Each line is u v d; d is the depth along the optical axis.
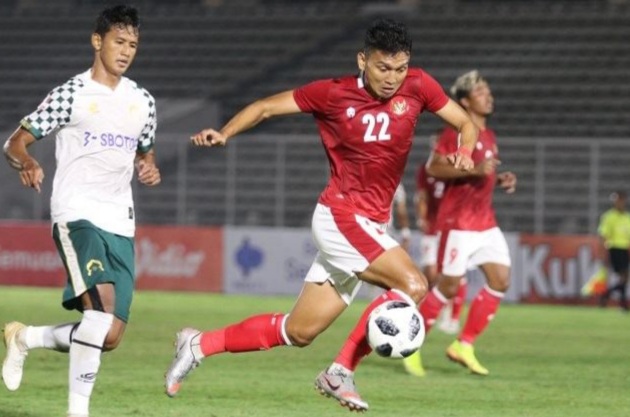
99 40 28.23
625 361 49.84
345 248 29.03
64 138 28.34
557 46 122.88
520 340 59.00
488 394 38.75
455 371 45.22
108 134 28.22
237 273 91.12
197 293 90.75
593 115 115.56
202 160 108.94
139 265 93.00
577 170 103.38
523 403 36.81
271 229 90.62
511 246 87.81
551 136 114.56
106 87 28.23
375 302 28.34
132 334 57.59
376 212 29.39
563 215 101.19
